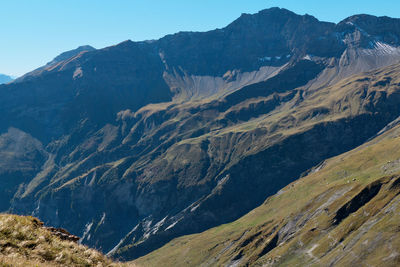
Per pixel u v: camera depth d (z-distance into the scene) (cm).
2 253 1797
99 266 2130
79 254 2194
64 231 2553
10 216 2283
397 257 16025
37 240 2081
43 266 1728
